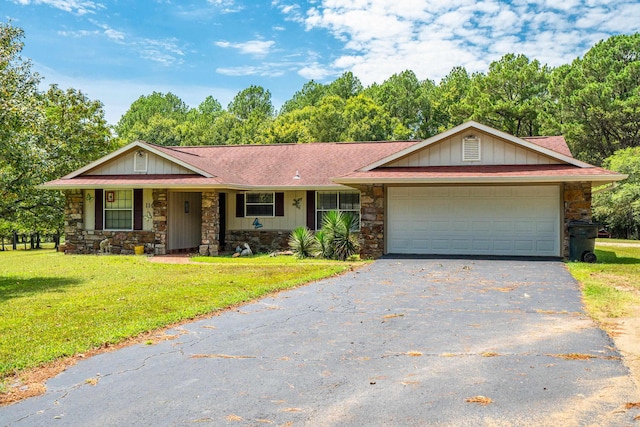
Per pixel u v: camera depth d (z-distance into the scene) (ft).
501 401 13.74
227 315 25.17
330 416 13.00
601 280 34.53
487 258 48.49
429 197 52.29
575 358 17.34
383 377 15.81
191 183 58.13
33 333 21.65
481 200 51.31
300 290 32.32
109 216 64.34
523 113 124.67
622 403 13.47
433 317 24.07
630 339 19.57
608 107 109.91
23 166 45.70
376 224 52.34
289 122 185.06
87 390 15.11
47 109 78.13
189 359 18.03
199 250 62.28
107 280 38.42
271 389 14.97
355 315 24.80
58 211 79.15
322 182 62.54
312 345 19.57
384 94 185.98
